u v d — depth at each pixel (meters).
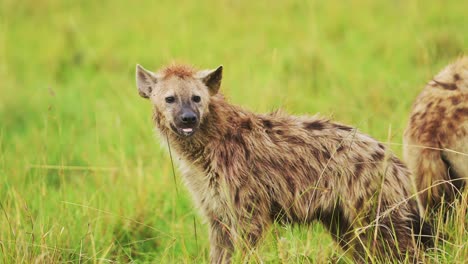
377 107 15.78
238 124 10.45
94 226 11.81
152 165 14.10
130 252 11.48
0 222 11.23
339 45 21.14
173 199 12.39
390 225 9.98
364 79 17.94
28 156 14.78
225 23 23.05
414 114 10.83
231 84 17.25
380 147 10.38
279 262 10.20
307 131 10.45
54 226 11.10
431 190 10.48
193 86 10.47
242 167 10.27
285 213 10.39
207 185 10.50
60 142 13.23
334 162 10.23
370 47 20.47
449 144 10.29
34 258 10.27
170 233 11.84
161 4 25.48
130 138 15.45
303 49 20.11
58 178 14.30
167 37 22.55
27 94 19.86
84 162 14.73
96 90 19.39
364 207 10.05
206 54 20.16
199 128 10.39
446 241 9.83
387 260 9.88
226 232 10.58
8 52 22.50
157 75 10.93
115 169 13.48
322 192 10.23
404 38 20.42
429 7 22.38
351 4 23.67
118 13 25.16
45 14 25.95
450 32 19.95
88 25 24.61
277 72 18.22
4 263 10.27
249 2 24.44
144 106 16.81
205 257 11.22
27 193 12.45
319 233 11.12
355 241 10.20
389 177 10.10
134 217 12.35
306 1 23.88
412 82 16.56
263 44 20.86
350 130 10.53
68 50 23.02
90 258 10.70
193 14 24.31
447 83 10.61
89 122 16.84
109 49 22.33
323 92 17.81
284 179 10.30
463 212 9.93
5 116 18.58
